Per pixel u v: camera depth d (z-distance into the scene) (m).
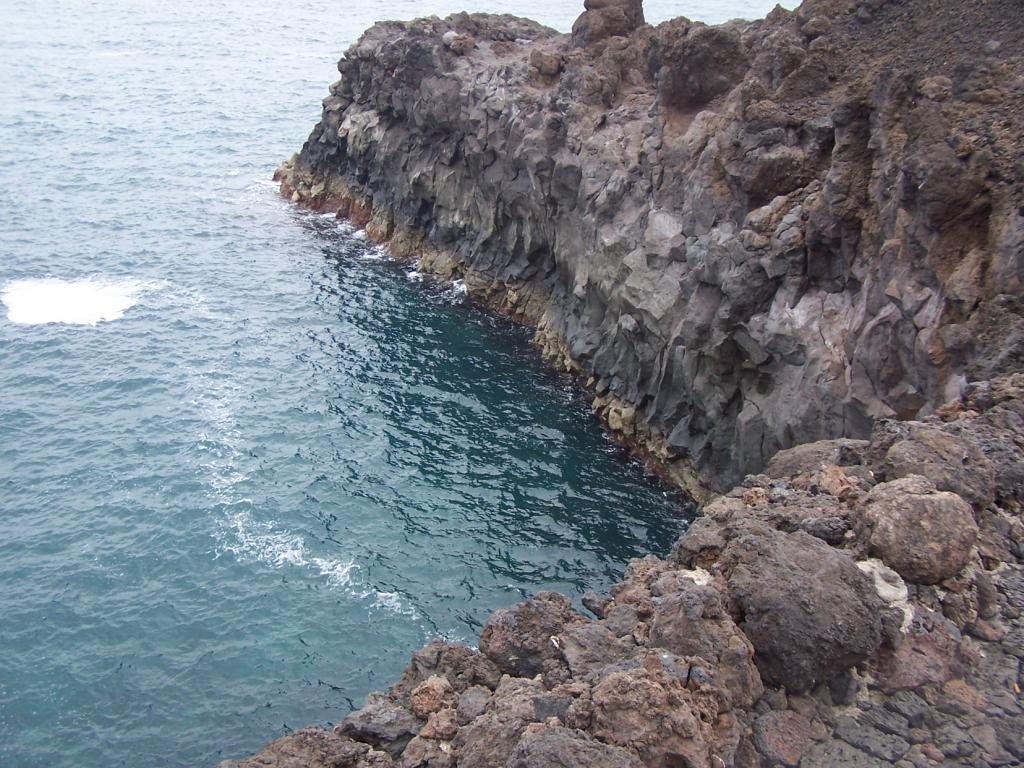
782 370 38.16
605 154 51.50
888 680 13.72
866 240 35.22
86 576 37.72
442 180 65.56
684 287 43.44
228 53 141.88
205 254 69.25
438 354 55.78
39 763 30.14
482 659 15.91
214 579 37.72
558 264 56.62
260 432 47.41
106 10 180.12
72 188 81.50
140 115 104.75
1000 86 33.22
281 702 32.34
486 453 46.22
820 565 14.12
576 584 37.62
